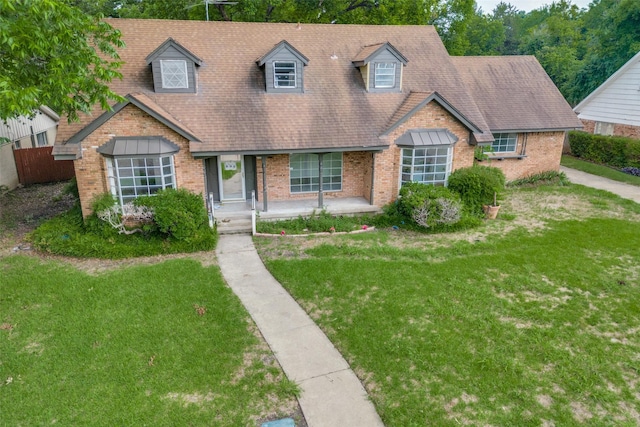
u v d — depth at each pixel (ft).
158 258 42.57
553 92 73.92
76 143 44.65
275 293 35.81
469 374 25.85
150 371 26.25
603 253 42.96
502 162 70.64
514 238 46.96
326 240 46.80
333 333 30.14
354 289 35.86
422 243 46.09
